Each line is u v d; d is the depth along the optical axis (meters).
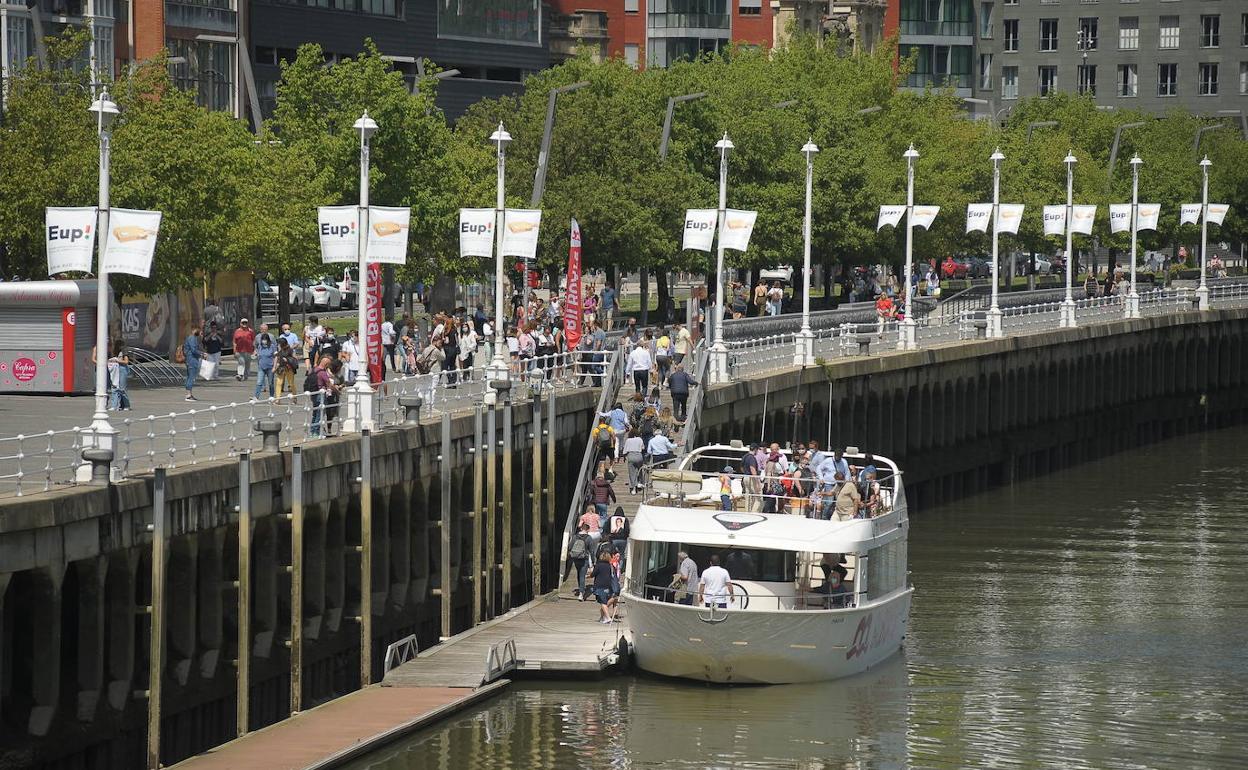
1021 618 112.62
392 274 176.88
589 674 89.06
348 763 75.81
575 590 104.06
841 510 96.31
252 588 86.31
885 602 95.75
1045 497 172.25
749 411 140.12
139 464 82.88
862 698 91.31
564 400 121.00
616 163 191.88
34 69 141.25
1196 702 92.75
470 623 107.75
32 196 133.88
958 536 145.75
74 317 121.56
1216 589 122.38
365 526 91.88
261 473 84.56
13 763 70.56
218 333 141.25
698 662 89.25
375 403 98.94
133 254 78.50
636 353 127.94
